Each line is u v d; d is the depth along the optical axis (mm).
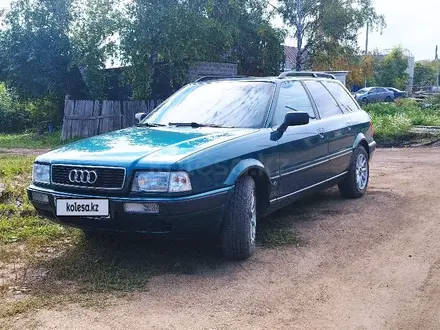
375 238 5074
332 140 5941
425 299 3654
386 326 3268
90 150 4332
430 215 5906
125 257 4523
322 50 29188
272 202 4852
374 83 50688
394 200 6672
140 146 4301
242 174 4348
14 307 3516
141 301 3627
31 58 20750
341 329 3227
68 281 4008
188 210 3902
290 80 5660
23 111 27000
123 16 18797
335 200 6691
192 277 4066
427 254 4590
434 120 18453
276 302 3617
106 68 20328
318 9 28062
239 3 21594
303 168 5328
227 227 4285
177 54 18281
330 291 3801
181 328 3234
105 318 3369
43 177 4371
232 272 4172
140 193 3898
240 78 5715
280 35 25250
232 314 3428
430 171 9062
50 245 4895
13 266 4355
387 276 4086
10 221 5543
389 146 14320
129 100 20484
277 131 4922
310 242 4938
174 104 5559
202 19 18797
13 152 15570
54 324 3289
